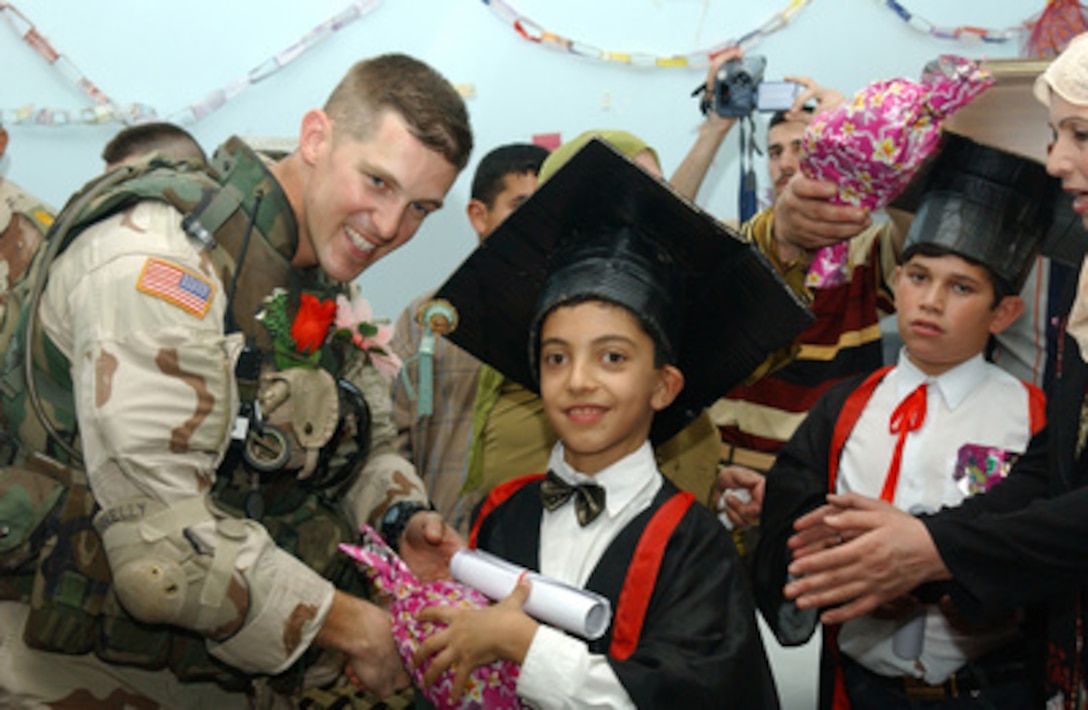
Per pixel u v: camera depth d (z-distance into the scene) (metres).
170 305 1.67
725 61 2.89
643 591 1.54
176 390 1.65
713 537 1.60
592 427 1.58
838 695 1.93
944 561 1.59
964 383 1.87
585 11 3.63
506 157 2.95
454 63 3.68
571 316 1.59
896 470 1.87
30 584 1.81
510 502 1.76
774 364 1.98
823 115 1.87
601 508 1.61
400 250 3.74
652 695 1.40
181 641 1.81
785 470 1.99
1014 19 3.48
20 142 3.70
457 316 1.84
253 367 1.82
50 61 3.63
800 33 3.56
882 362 2.62
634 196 1.60
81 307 1.68
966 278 1.81
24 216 2.54
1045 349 2.22
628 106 3.65
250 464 1.81
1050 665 1.69
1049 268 2.21
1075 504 1.54
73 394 1.79
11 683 1.76
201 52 3.69
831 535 1.76
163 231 1.74
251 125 3.73
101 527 1.68
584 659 1.42
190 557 1.65
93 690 1.81
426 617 1.53
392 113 1.84
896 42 3.53
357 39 3.69
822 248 2.14
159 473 1.64
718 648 1.50
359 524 2.15
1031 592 1.58
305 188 1.93
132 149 3.05
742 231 2.26
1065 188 1.60
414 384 2.71
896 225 2.20
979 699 1.80
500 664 1.50
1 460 1.83
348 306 2.10
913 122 1.79
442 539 2.01
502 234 1.72
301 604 1.72
